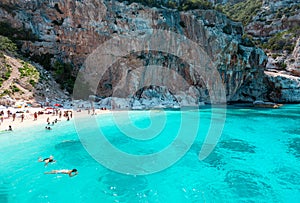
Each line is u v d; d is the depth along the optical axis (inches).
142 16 1551.4
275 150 564.4
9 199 316.2
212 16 1843.0
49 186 356.5
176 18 1688.0
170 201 327.0
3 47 1112.8
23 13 1291.8
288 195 347.9
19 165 434.3
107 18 1450.5
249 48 1935.3
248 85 2049.7
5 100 906.1
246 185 381.4
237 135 714.8
